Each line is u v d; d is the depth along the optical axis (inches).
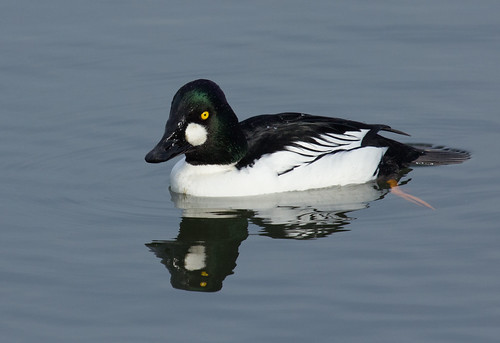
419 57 776.9
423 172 616.1
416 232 528.4
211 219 557.9
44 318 453.4
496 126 682.2
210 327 441.1
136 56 786.8
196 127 569.6
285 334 433.1
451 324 436.8
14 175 627.2
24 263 506.9
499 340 423.8
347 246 514.3
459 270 483.2
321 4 860.0
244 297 466.0
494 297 456.8
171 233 542.6
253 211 565.9
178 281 484.7
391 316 444.5
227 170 585.9
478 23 818.2
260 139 587.5
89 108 721.0
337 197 580.1
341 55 783.1
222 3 864.3
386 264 492.1
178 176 596.1
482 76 746.2
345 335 430.6
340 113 708.0
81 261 509.4
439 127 685.9
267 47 796.6
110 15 844.0
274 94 735.7
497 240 513.3
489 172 610.5
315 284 474.6
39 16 839.1
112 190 607.2
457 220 541.3
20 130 688.4
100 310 459.2
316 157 584.7
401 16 836.6
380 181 603.2
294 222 548.1
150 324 445.7
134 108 722.8
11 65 769.6
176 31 819.4
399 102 720.3
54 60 778.2
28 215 569.0
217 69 769.6
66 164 645.9
